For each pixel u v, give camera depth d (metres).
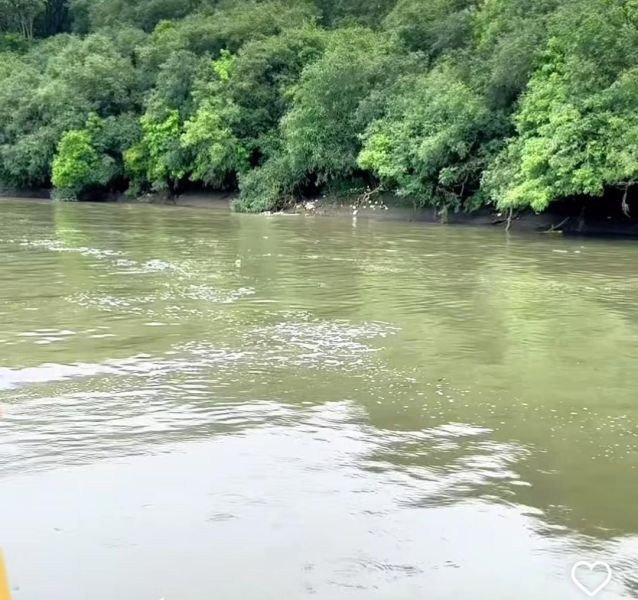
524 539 3.79
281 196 30.02
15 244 16.70
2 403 5.75
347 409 5.71
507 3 25.81
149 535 3.78
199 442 5.00
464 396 6.06
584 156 19.06
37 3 59.47
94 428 5.24
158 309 9.45
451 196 24.31
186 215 27.41
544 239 19.08
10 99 41.56
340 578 3.41
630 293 10.91
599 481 4.46
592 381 6.50
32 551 3.62
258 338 7.97
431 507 4.11
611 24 19.80
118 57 40.59
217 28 36.28
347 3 40.06
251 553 3.62
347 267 13.45
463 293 10.84
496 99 23.56
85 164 37.34
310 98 28.62
